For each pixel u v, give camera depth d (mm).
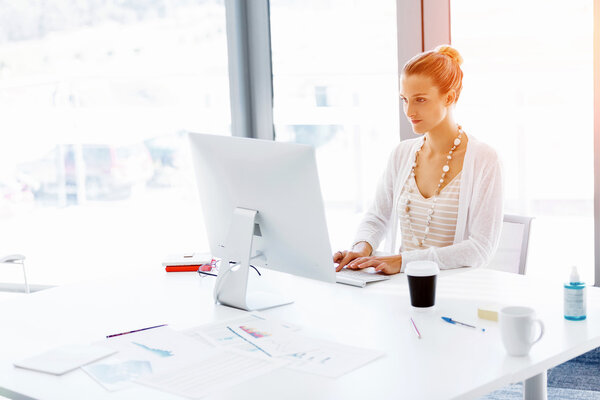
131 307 2064
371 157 3863
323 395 1405
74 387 1504
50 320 1977
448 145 2545
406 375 1479
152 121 4207
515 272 2521
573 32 3230
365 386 1436
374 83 3717
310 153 1852
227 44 3891
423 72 2422
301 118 3945
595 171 3168
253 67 3936
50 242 4398
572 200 3371
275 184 1960
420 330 1748
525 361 1528
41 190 4348
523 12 3316
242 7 3875
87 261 4250
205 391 1449
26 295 2252
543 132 3375
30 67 4184
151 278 2396
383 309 1935
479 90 3451
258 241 2104
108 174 4324
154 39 4090
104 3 4090
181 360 1618
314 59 3844
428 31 3469
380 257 2318
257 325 1834
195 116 4121
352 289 2150
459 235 2486
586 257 3363
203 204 2248
